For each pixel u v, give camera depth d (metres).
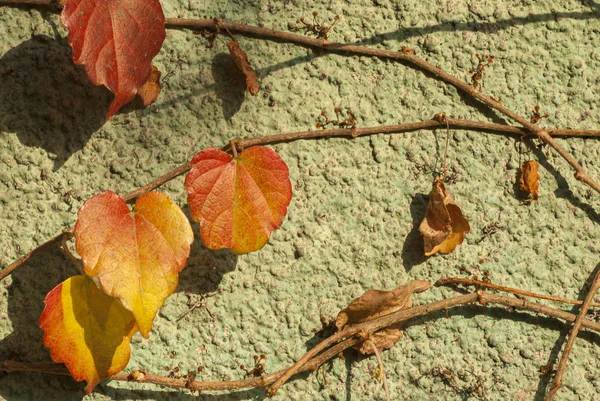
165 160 0.97
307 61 0.98
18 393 0.94
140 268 0.91
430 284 0.97
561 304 0.97
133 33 0.93
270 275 0.96
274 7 0.98
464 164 0.98
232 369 0.96
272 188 0.94
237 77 0.98
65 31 0.97
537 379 0.97
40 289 0.95
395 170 0.98
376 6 0.99
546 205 0.98
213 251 0.96
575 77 1.00
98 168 0.96
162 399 0.95
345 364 0.96
